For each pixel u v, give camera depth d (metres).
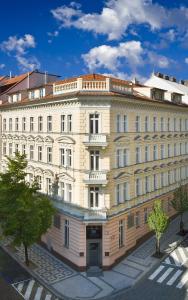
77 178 35.00
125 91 37.31
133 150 39.19
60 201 37.75
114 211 35.78
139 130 40.28
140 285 31.52
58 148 38.00
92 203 35.28
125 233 37.75
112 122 35.09
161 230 36.84
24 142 45.62
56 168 38.44
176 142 50.78
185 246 40.62
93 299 29.08
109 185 34.94
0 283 31.58
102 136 34.03
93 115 34.69
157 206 37.69
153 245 40.78
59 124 37.53
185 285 31.33
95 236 34.84
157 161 44.88
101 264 34.75
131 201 38.94
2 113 51.59
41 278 32.62
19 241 33.81
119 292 30.27
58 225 37.81
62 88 36.88
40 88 41.97
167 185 48.28
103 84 34.50
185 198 44.41
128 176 38.19
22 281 32.06
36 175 42.81
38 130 41.84
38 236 34.56
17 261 36.53
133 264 35.81
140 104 39.38
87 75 41.25
